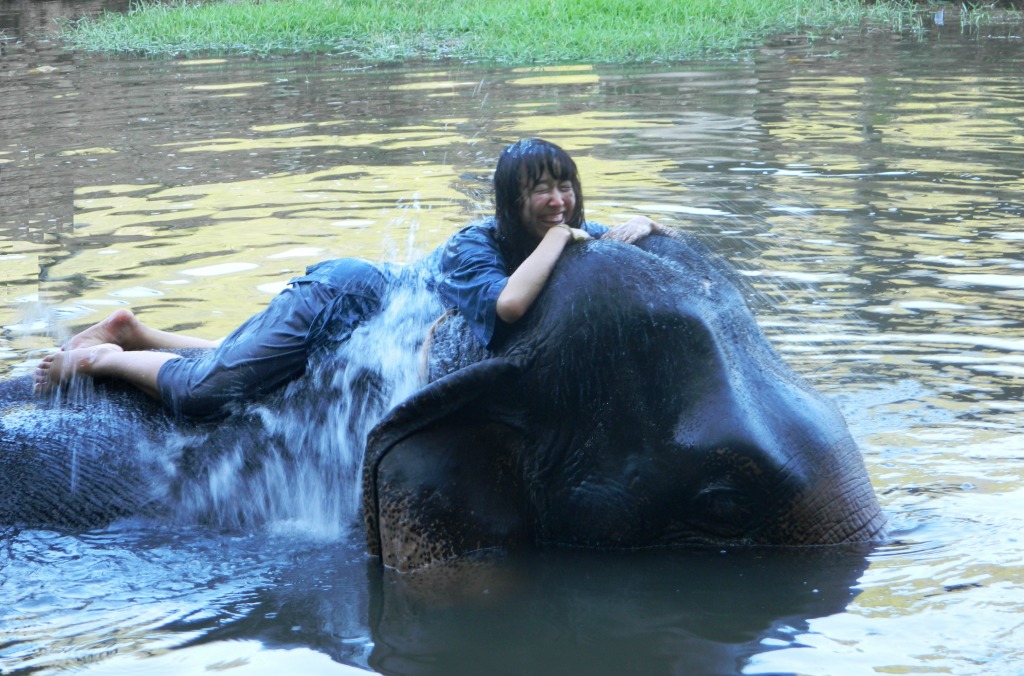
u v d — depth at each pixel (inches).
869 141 553.0
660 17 936.3
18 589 223.8
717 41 876.6
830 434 223.0
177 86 760.3
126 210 477.7
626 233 240.4
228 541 244.4
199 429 260.4
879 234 412.5
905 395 283.1
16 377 302.5
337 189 494.6
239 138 601.3
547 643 195.0
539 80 739.4
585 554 228.7
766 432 218.4
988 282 360.5
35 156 577.9
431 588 217.8
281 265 398.0
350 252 406.3
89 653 196.4
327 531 247.6
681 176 497.4
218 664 191.5
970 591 201.0
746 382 223.6
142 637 202.2
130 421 264.2
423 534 224.7
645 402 223.0
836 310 341.1
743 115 617.0
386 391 244.7
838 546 219.6
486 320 229.9
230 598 217.3
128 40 983.6
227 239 432.1
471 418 228.7
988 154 521.7
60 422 266.7
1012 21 950.4
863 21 970.1
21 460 261.4
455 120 623.8
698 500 222.5
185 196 495.5
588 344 222.8
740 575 214.4
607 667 186.5
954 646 184.4
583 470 227.9
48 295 379.6
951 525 224.2
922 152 528.7
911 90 670.5
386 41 928.3
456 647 195.2
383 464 226.4
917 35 888.3
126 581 226.7
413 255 396.2
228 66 842.2
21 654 196.7
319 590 219.6
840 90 676.7
